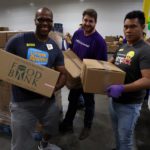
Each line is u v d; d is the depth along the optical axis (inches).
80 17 441.7
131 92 62.6
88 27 90.0
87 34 92.4
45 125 72.3
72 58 93.0
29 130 65.6
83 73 67.8
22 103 63.1
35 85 60.6
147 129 108.6
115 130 74.9
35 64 59.7
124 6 414.9
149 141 97.9
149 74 57.1
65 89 170.1
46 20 60.8
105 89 60.7
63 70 69.2
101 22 432.1
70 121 104.4
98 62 70.6
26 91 62.6
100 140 98.0
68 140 97.0
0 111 95.8
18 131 63.9
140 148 92.0
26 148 65.9
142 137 101.0
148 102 132.9
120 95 59.5
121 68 64.1
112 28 430.0
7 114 94.3
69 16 447.2
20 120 63.4
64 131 104.3
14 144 65.5
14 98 63.8
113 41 381.1
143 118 120.6
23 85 60.4
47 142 85.2
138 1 406.0
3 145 88.8
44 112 68.6
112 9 422.0
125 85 58.0
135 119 66.2
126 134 66.4
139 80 57.8
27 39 62.2
